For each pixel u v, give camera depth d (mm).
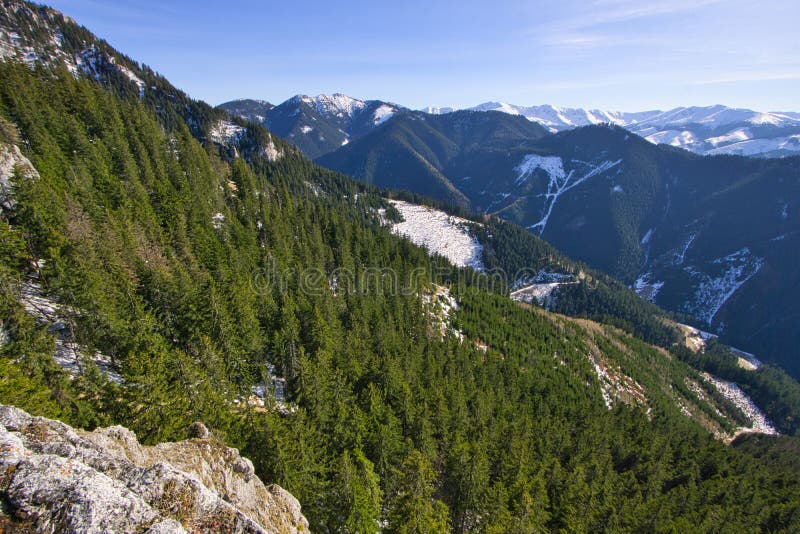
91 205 59719
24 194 47312
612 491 51844
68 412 29469
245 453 31875
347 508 30719
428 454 43938
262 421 33562
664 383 148625
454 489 40375
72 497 10969
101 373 38000
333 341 60875
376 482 34156
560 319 149250
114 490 11703
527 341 113938
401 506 32000
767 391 176500
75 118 88188
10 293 33375
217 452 22078
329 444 40312
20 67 99375
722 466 73188
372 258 117875
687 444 80938
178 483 13617
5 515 10398
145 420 29797
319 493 32500
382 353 66500
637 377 132625
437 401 54625
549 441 61688
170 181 88750
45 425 14492
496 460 47438
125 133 96125
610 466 59125
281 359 54844
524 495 37094
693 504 56969
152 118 121062
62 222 47531
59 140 76000
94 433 17281
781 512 62344
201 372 38594
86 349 38406
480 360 89938
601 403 102812
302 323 63156
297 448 33094
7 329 31703
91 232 49719
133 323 42344
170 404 31250
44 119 78875
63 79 98688
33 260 46781
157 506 12688
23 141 71500
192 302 48719
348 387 49906
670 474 66250
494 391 78062
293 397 48719
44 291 44031
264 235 97125
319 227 118062
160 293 48688
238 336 50750
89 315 39688
